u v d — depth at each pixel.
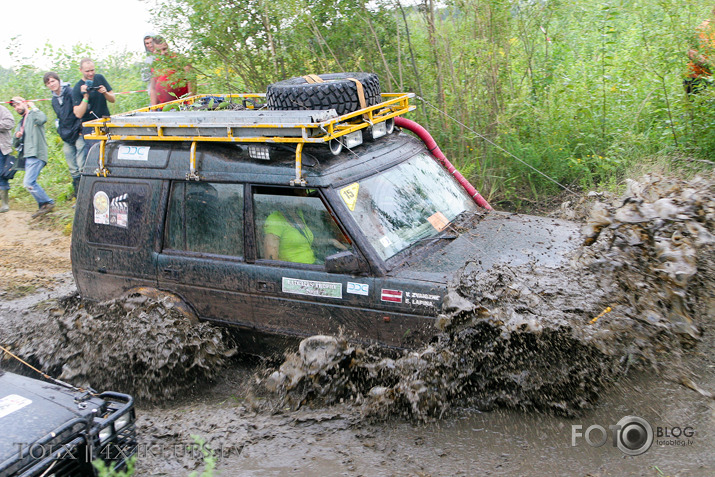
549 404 4.11
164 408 4.89
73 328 5.29
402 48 9.38
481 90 8.88
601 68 8.76
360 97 5.11
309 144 4.89
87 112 10.31
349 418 4.38
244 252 4.89
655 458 3.66
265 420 4.49
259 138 4.71
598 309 4.04
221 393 4.97
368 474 3.79
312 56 9.22
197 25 8.75
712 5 7.64
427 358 4.18
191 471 3.98
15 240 9.59
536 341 4.04
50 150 13.17
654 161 7.46
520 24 9.03
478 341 4.12
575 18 9.31
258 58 9.22
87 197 5.65
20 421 3.27
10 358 5.31
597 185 7.96
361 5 9.03
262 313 4.87
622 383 4.23
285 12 8.35
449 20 9.09
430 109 8.96
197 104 6.80
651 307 4.12
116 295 5.57
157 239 5.27
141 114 5.48
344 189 4.62
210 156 5.06
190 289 5.15
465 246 4.76
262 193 4.84
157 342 4.93
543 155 8.41
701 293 4.51
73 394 3.64
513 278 4.23
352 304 4.47
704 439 3.77
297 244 4.73
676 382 4.20
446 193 5.37
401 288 4.29
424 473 3.75
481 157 8.64
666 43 7.84
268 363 5.13
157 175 5.27
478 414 4.24
